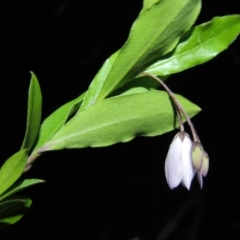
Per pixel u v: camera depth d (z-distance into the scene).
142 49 0.19
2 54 0.61
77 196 0.65
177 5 0.18
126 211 0.64
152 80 0.20
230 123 0.62
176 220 0.62
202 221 0.63
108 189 0.65
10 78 0.62
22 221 0.63
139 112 0.19
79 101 0.19
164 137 0.63
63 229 0.63
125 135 0.19
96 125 0.19
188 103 0.19
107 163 0.65
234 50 0.57
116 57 0.19
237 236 0.63
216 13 0.57
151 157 0.64
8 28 0.61
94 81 0.19
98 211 0.64
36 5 0.61
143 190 0.64
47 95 0.62
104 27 0.61
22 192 0.64
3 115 0.63
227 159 0.63
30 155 0.19
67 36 0.62
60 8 0.61
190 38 0.20
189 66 0.20
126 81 0.19
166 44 0.19
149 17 0.18
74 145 0.19
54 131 0.19
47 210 0.64
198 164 0.19
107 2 0.61
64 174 0.65
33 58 0.62
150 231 0.63
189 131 0.63
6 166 0.18
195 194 0.63
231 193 0.63
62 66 0.62
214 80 0.61
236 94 0.61
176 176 0.19
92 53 0.62
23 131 0.64
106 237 0.64
